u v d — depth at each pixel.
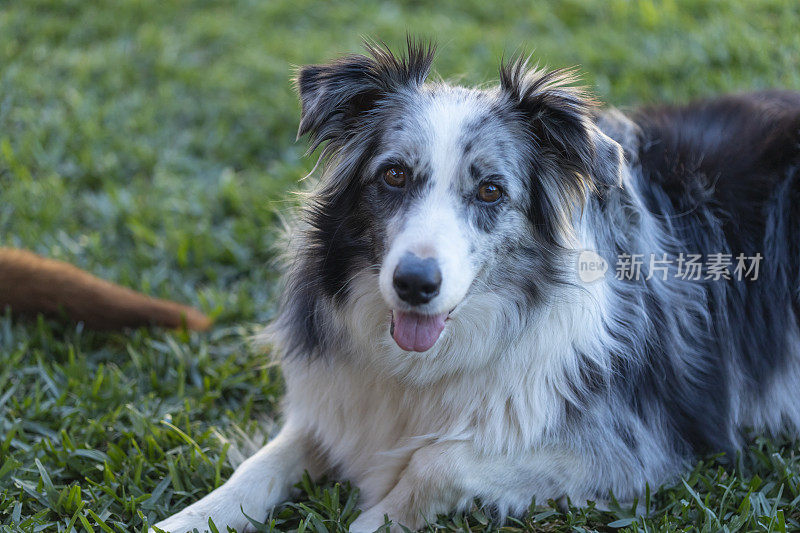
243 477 3.33
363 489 3.42
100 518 3.15
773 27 6.84
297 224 3.54
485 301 3.16
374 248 3.15
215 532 3.02
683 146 3.82
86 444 3.63
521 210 3.16
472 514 3.17
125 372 4.29
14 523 3.10
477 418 3.24
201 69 7.42
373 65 3.30
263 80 7.24
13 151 6.20
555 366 3.21
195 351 4.46
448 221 2.94
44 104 6.82
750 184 3.70
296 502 3.40
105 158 6.11
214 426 3.91
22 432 3.69
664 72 6.66
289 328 3.61
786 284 3.70
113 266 5.14
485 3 8.31
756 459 3.59
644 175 3.69
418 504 3.14
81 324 4.49
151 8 8.38
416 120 3.11
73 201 5.71
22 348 4.29
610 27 7.61
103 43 7.81
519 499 3.22
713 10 7.44
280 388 4.18
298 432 3.60
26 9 8.20
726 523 3.15
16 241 5.27
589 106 3.21
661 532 3.07
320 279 3.35
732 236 3.66
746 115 3.99
